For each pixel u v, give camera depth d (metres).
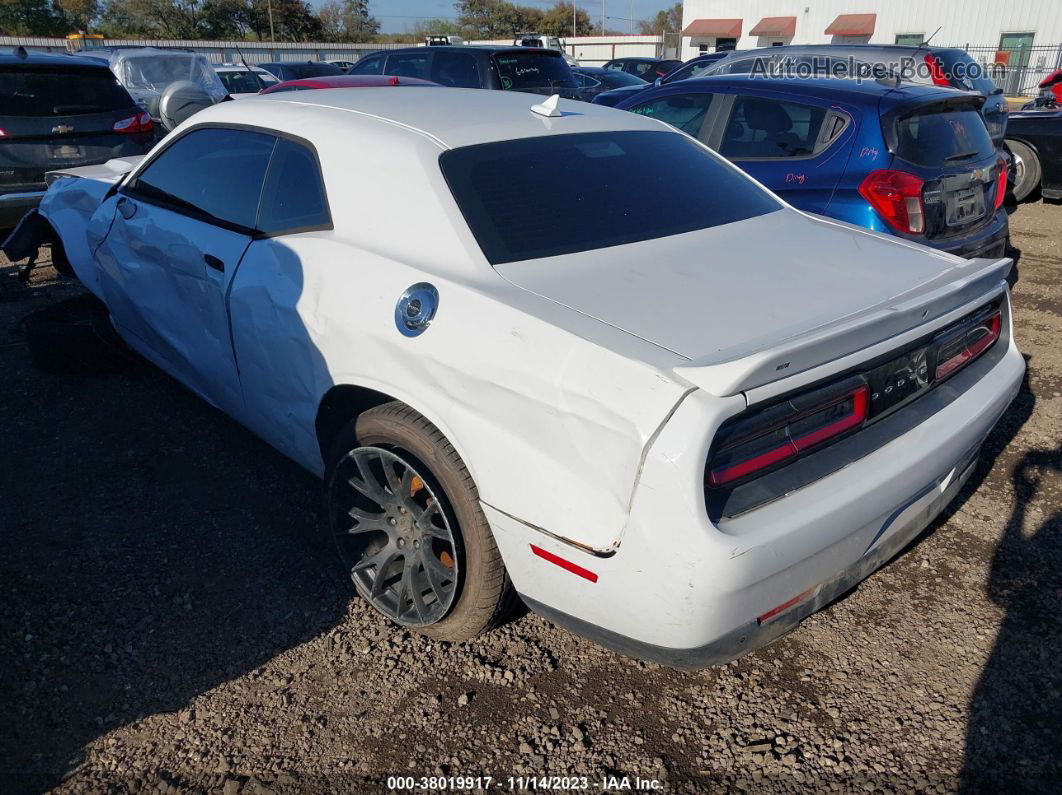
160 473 3.65
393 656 2.63
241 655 2.62
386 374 2.43
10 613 2.77
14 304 5.75
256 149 3.15
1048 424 4.04
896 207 4.43
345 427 2.66
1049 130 8.71
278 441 3.14
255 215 3.07
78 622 2.74
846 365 2.04
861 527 2.12
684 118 5.60
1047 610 2.78
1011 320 2.83
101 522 3.29
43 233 4.83
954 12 29.00
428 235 2.51
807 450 2.04
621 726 2.37
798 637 2.69
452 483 2.33
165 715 2.40
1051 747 2.27
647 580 1.92
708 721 2.38
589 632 2.17
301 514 3.36
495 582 2.37
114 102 7.18
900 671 2.54
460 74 9.64
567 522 2.02
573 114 3.23
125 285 3.83
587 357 2.01
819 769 2.22
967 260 2.73
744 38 33.78
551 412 2.04
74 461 3.75
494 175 2.68
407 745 2.31
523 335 2.13
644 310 2.20
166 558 3.07
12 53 6.94
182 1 51.97
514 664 2.60
